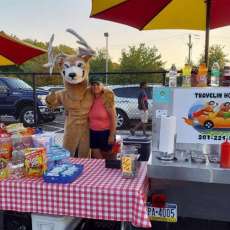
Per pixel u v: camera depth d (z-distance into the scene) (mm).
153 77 11102
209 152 2695
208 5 3477
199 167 2361
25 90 9531
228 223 3102
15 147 2621
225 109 2619
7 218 2629
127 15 3947
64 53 3879
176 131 2707
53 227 2287
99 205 2117
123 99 9727
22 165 2465
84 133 3742
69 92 3770
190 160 2527
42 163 2375
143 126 8586
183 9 4039
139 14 3936
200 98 2646
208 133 2664
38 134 2773
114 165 2600
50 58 3783
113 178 2332
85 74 3758
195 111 2664
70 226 2410
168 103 2695
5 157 2504
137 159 2480
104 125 3689
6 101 9578
